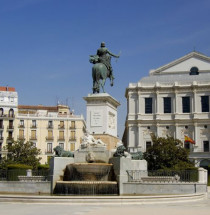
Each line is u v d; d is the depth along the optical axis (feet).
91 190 65.36
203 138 276.62
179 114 282.97
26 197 57.67
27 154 219.20
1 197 58.95
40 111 302.45
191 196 64.18
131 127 287.69
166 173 84.28
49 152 270.05
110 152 72.90
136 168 74.74
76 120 277.64
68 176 70.74
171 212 46.62
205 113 279.28
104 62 81.10
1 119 266.98
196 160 257.75
